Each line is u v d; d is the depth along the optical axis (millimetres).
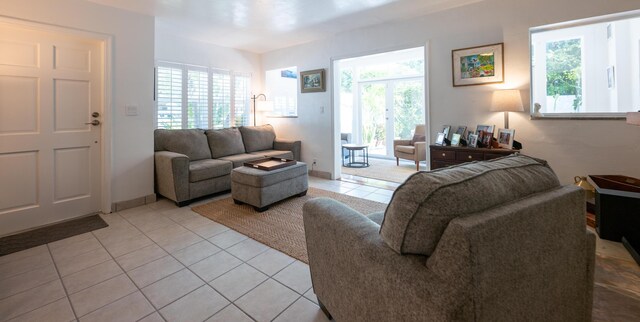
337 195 3859
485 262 817
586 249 1231
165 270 2057
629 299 1616
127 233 2689
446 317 779
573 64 3053
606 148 2740
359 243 1128
